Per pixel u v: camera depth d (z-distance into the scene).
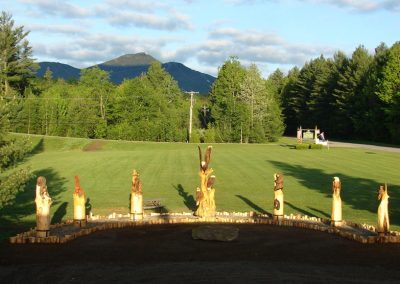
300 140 65.81
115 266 13.34
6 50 86.50
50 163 41.94
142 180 32.19
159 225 19.27
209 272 12.70
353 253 14.98
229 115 78.75
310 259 14.27
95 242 16.34
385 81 73.88
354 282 11.88
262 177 33.34
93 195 26.64
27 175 19.12
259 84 82.88
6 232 17.66
